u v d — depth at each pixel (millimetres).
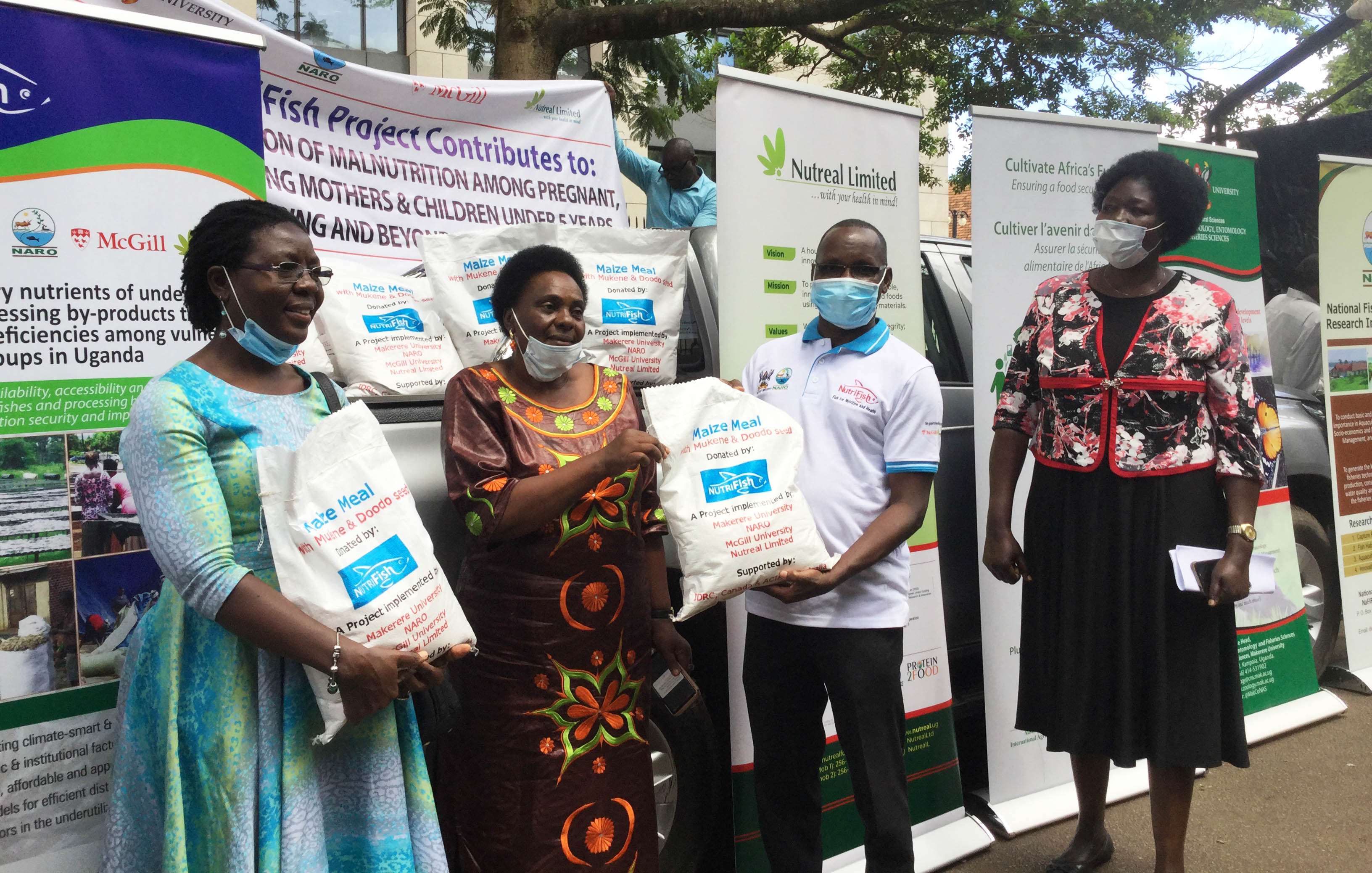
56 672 1943
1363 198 4531
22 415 1917
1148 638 2539
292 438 1680
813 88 2867
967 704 3432
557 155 3570
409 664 1596
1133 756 2557
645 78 8961
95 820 1980
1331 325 4445
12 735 1893
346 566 1558
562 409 2021
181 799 1562
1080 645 2639
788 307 2855
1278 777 3535
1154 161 2590
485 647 1949
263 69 2963
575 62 10367
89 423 1995
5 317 1896
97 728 1985
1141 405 2539
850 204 2969
